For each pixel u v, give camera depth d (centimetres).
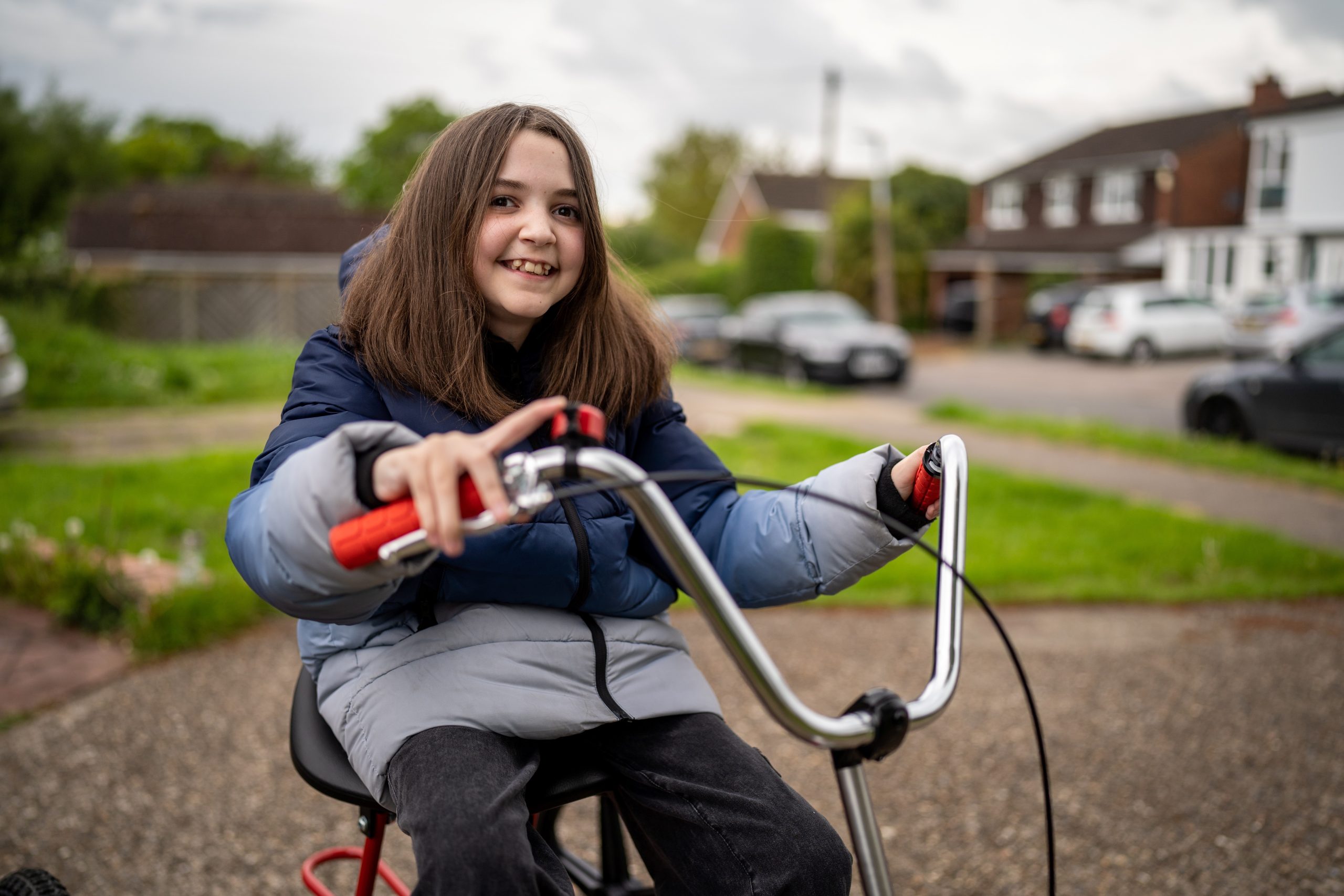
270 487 118
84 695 382
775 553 159
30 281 2180
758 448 938
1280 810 299
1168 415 1403
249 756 335
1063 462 910
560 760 157
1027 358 2423
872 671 411
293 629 453
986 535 602
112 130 2472
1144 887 262
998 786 316
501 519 99
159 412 1277
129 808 301
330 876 269
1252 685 396
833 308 1911
